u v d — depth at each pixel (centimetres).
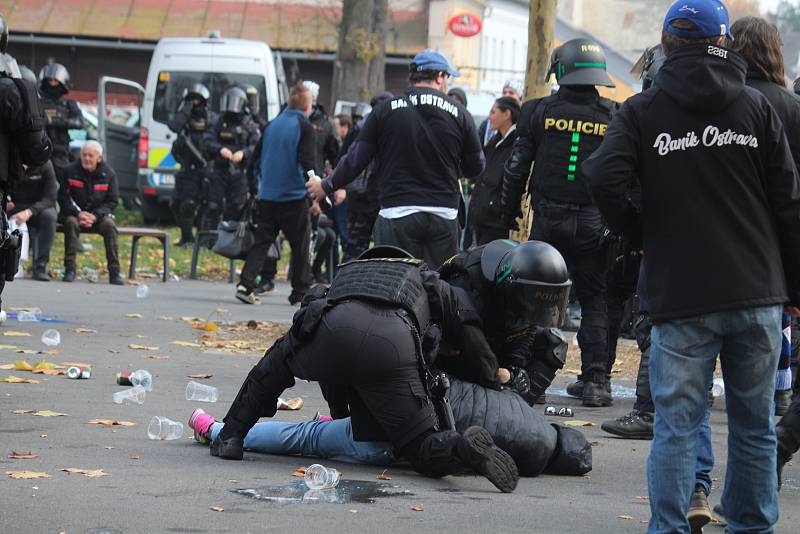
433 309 1371
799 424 1243
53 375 1997
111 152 6369
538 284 1352
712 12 1037
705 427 1163
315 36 9700
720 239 1015
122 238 5244
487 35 11831
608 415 1886
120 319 2806
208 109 5406
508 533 1130
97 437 1517
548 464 1420
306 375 1362
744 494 1060
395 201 2173
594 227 1930
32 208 3584
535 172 1973
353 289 1355
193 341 2519
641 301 1071
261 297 3553
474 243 2828
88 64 9900
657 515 1035
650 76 1766
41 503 1170
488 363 1398
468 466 1297
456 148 2178
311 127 3138
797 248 1033
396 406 1330
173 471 1335
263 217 3203
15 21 9656
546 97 1978
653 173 1034
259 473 1343
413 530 1123
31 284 3516
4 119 1766
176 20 9800
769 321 1022
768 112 1033
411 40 9956
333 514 1170
